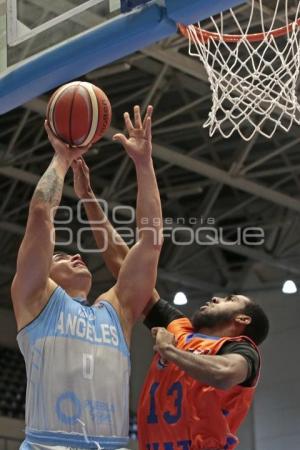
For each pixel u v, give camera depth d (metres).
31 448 3.81
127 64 12.65
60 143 4.37
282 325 19.69
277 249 19.09
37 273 3.93
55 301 3.98
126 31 5.09
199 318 4.32
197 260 20.94
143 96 14.48
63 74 5.51
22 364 20.83
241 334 4.26
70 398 3.86
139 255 4.30
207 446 3.95
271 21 7.09
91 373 3.92
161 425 4.10
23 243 3.98
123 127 15.03
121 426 4.00
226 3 4.71
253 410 19.31
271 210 18.98
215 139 15.05
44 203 4.00
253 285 20.47
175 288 21.56
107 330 4.07
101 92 4.52
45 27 5.60
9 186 18.36
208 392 3.97
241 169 15.71
